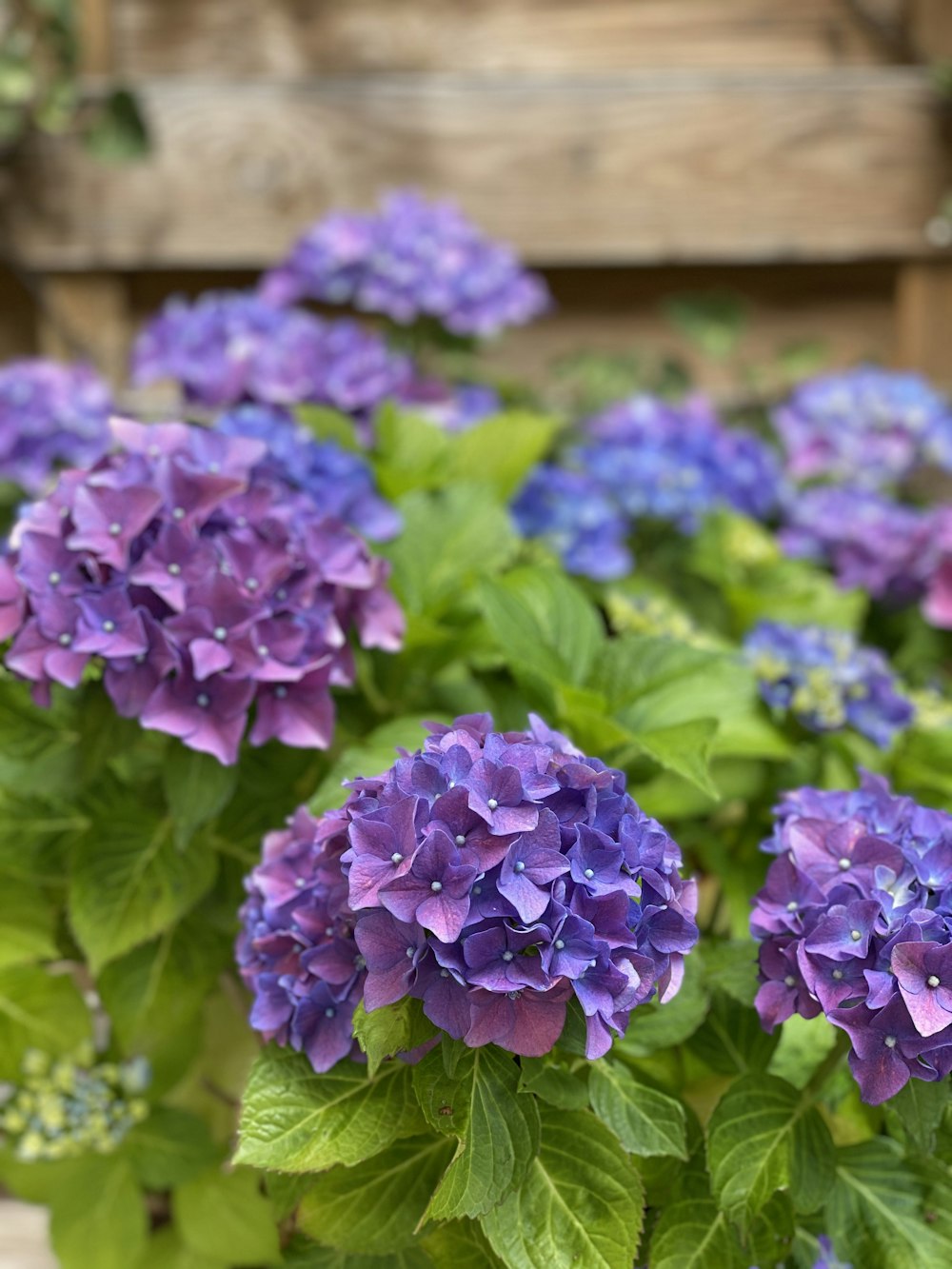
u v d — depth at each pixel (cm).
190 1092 81
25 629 66
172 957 75
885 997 56
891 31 146
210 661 66
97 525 67
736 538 112
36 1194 80
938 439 125
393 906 54
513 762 57
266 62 146
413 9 146
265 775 73
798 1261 65
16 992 77
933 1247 62
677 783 80
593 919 56
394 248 121
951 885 58
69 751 73
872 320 156
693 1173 64
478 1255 62
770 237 148
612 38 147
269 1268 80
